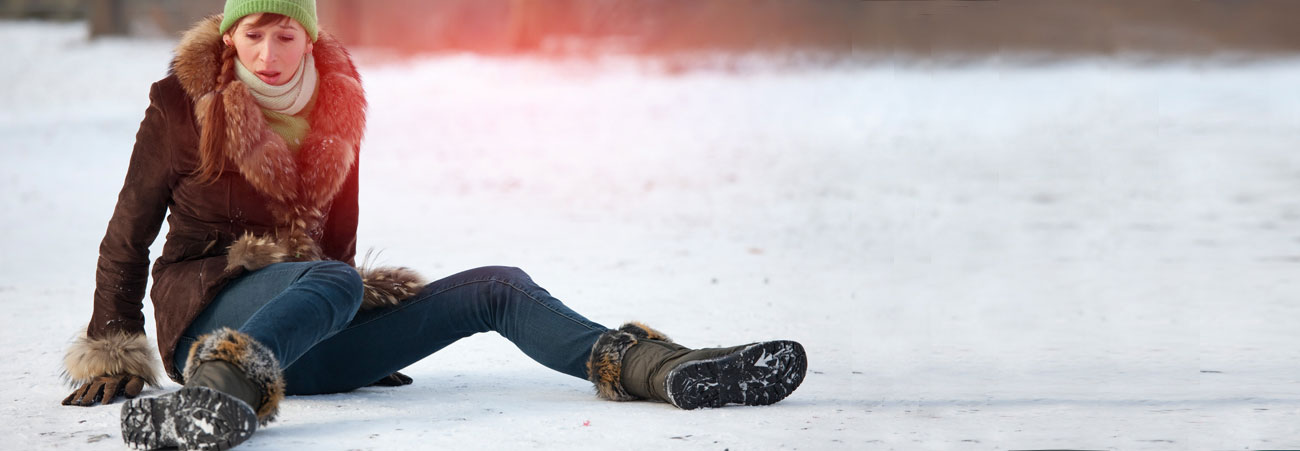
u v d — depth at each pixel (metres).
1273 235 16.11
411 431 5.45
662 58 61.69
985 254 14.55
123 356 6.21
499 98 45.84
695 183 23.95
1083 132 33.25
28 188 24.11
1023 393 6.59
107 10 64.19
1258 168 24.89
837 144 31.36
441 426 5.56
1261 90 45.72
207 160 5.87
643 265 13.59
